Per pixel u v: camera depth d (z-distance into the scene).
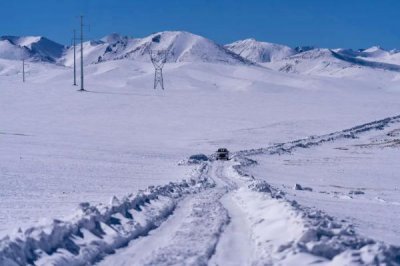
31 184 29.64
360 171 47.91
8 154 51.88
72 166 42.91
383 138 79.94
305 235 11.00
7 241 9.77
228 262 10.70
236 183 33.09
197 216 17.27
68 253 10.77
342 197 28.73
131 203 16.70
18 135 73.75
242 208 19.45
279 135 83.00
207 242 12.59
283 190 30.16
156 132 84.31
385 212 22.14
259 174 43.41
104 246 11.98
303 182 39.66
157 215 17.12
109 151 60.47
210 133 83.94
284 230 12.57
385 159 58.69
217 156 55.47
